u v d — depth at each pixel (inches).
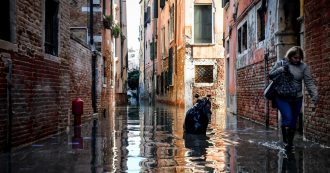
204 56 1075.9
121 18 1441.9
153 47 1747.0
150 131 472.4
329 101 309.9
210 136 412.2
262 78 536.4
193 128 436.1
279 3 452.1
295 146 323.6
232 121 595.5
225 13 855.1
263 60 529.0
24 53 338.6
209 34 1078.4
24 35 338.6
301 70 312.5
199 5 1075.9
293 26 453.4
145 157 279.9
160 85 1593.3
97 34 838.5
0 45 294.5
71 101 540.1
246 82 640.4
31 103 354.6
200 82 1077.1
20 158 277.3
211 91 1072.2
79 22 829.8
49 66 399.5
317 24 332.5
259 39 563.5
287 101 314.2
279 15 454.9
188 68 1074.1
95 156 284.8
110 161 264.2
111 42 1053.8
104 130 482.3
